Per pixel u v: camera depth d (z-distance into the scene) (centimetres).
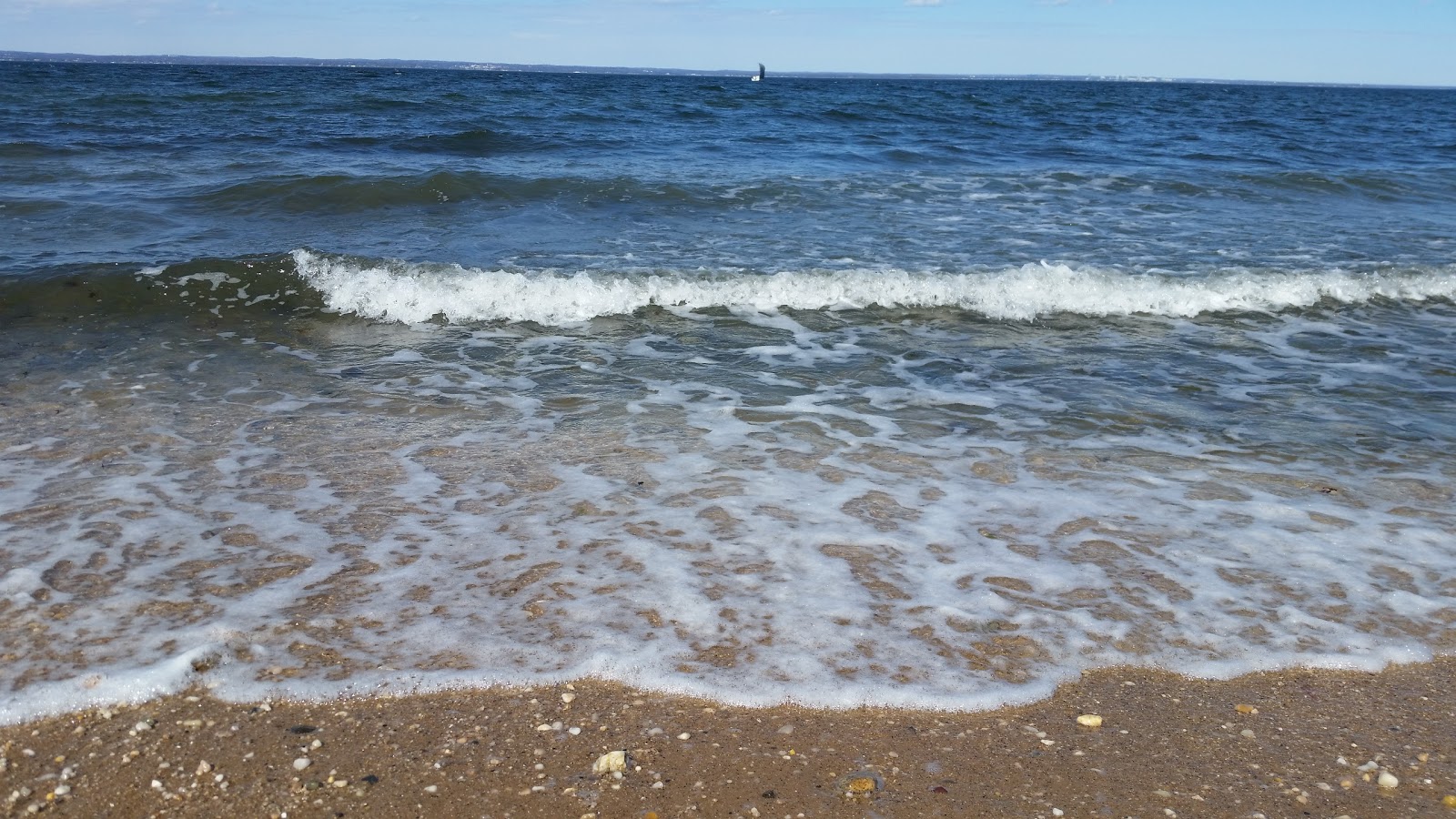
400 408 568
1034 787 274
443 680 311
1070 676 324
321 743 282
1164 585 381
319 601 352
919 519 434
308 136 1819
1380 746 296
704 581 374
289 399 577
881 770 279
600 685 311
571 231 1062
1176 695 317
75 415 534
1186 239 1125
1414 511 456
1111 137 2461
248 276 798
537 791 267
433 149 1744
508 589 365
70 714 287
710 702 305
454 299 778
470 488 456
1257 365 699
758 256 973
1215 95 7600
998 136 2392
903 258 980
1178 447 534
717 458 502
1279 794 273
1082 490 471
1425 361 717
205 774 268
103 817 252
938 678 320
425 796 263
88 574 363
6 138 1617
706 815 260
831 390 621
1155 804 268
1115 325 798
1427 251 1096
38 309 723
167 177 1264
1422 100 9138
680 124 2442
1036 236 1116
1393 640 350
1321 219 1291
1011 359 702
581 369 654
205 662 312
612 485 464
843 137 2191
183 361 642
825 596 365
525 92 3894
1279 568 397
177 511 420
